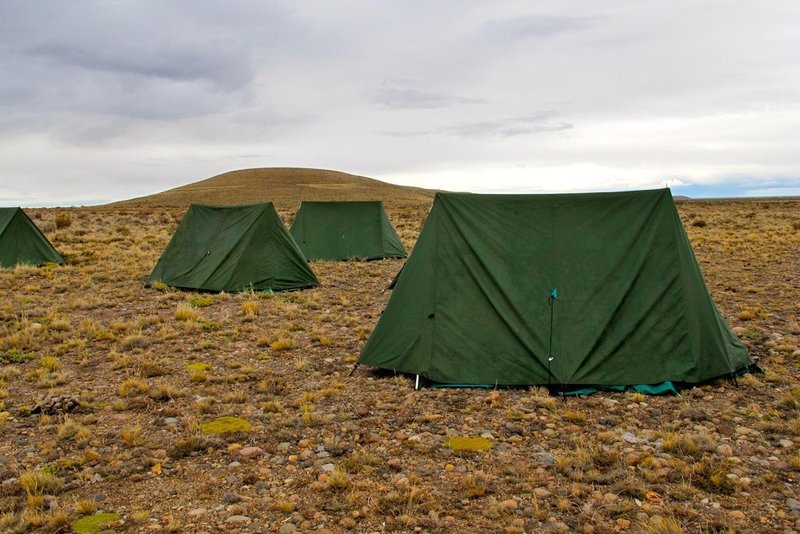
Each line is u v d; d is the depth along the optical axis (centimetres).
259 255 1769
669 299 898
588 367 867
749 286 1623
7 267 2111
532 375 876
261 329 1270
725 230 3481
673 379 859
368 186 14212
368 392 863
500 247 945
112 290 1727
